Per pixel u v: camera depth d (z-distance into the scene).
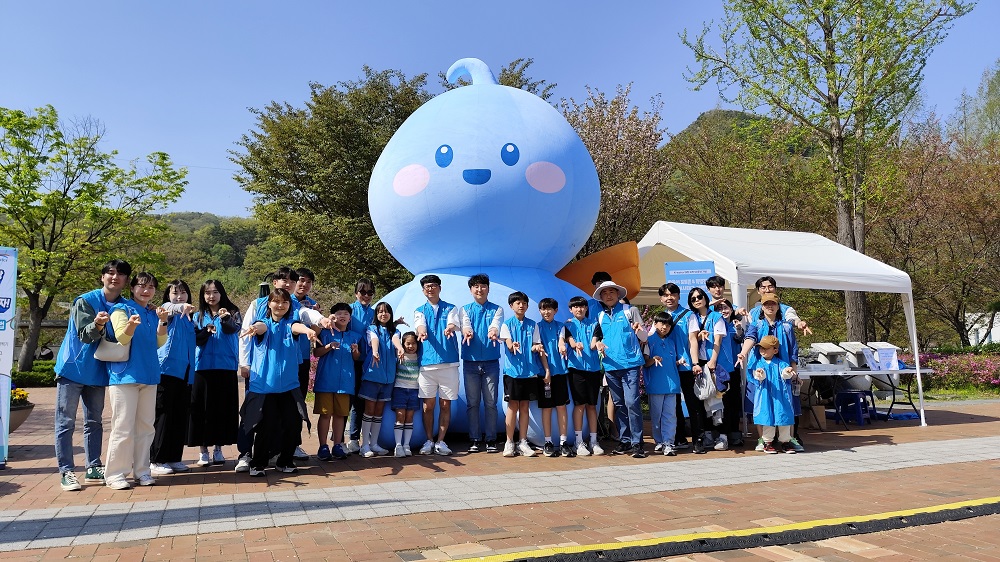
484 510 4.46
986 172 19.36
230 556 3.47
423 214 7.57
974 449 7.22
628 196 16.00
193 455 7.21
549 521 4.17
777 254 9.00
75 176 20.83
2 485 5.47
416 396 6.97
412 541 3.73
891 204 17.92
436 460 6.59
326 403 6.49
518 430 7.42
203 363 6.15
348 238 16.94
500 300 7.49
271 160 18.55
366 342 6.80
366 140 17.69
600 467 6.18
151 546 3.65
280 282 6.57
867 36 13.61
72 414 5.32
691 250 8.83
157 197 21.34
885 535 3.91
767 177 19.75
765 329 7.14
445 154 7.47
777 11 14.04
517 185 7.40
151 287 5.36
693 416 7.19
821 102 14.46
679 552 3.53
